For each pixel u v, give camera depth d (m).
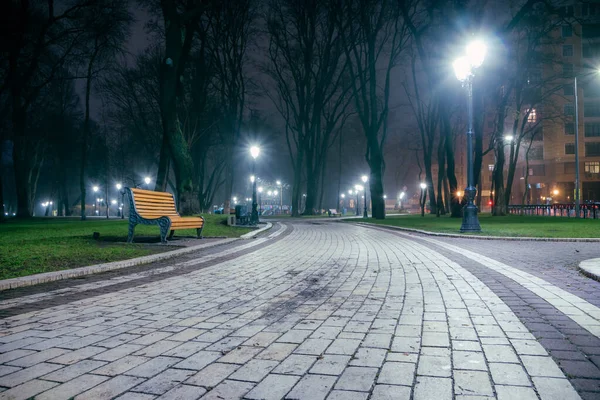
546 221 26.11
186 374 3.11
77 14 31.83
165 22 20.73
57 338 4.01
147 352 3.60
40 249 10.22
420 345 3.68
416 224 25.25
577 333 3.94
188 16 20.84
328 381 2.94
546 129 71.81
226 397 2.71
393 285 6.59
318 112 45.44
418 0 34.03
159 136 41.00
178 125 21.28
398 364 3.24
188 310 5.13
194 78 31.72
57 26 33.16
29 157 52.88
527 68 35.41
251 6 35.91
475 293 5.84
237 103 38.69
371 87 34.84
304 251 11.75
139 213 12.56
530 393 2.69
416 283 6.71
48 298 5.83
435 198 49.09
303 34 41.59
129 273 7.99
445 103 35.16
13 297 5.88
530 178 76.31
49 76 38.03
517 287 6.21
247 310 5.12
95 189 73.00
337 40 42.31
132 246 11.56
